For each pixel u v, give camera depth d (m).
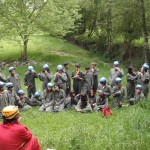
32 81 22.30
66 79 20.36
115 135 12.91
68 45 48.28
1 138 7.39
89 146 11.92
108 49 43.88
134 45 43.47
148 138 12.22
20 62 40.06
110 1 35.84
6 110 7.53
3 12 37.06
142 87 20.22
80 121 16.52
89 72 20.91
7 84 18.30
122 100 19.83
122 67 38.84
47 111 19.34
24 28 37.19
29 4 37.81
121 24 39.31
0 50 45.84
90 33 47.94
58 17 38.50
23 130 7.50
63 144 12.26
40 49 45.31
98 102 19.20
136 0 35.00
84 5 44.12
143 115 14.64
